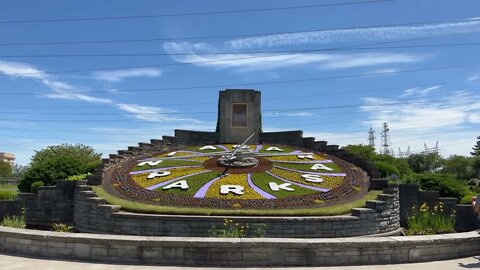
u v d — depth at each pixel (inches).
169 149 1339.8
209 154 1259.8
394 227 938.1
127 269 506.6
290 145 1375.5
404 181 1278.3
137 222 821.2
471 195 1170.6
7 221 884.6
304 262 539.2
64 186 1094.4
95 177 1028.5
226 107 1441.9
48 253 571.2
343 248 543.8
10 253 590.6
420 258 568.4
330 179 1058.1
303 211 843.4
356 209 855.7
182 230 804.6
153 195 935.7
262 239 547.5
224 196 923.4
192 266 530.0
